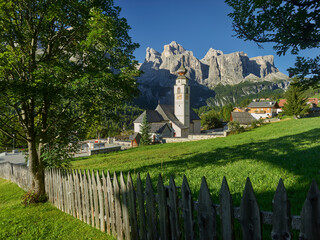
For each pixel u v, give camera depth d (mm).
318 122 27438
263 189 5152
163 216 3238
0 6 6184
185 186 2879
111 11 7961
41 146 8336
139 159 15367
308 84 2793
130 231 4059
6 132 7934
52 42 8305
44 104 7996
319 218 1844
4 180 15875
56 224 5781
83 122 8492
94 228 5191
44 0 6980
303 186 4918
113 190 4488
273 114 87938
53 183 7410
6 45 7105
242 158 9859
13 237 5309
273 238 2107
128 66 7867
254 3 2670
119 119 8844
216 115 76812
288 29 2658
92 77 6176
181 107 60312
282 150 10312
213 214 2590
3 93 6133
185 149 19016
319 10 2432
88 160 18828
